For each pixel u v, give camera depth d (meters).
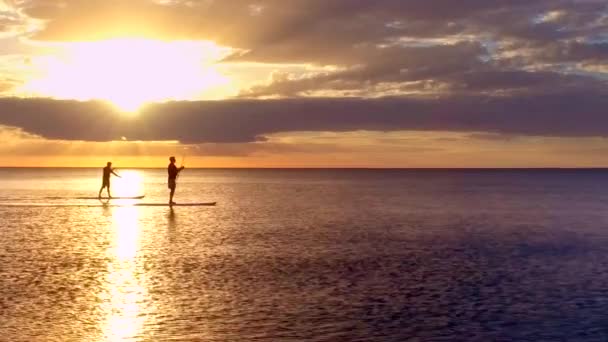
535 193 102.44
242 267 25.36
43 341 15.12
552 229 42.44
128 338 15.41
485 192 105.31
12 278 22.38
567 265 26.72
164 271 24.17
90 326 16.38
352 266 25.98
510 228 42.91
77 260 26.42
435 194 96.44
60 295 19.75
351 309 18.52
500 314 18.09
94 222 42.19
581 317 17.81
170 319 17.12
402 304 19.19
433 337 15.87
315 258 28.05
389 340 15.57
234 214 51.72
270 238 35.25
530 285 22.20
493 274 24.39
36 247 30.16
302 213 54.72
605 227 43.88
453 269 25.50
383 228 42.06
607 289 21.56
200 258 27.48
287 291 20.86
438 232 39.84
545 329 16.62
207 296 19.94
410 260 27.75
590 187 134.38
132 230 37.75
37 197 72.88
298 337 15.68
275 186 133.75
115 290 20.58
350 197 85.12
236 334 15.84
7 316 17.23
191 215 49.06
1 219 43.88
